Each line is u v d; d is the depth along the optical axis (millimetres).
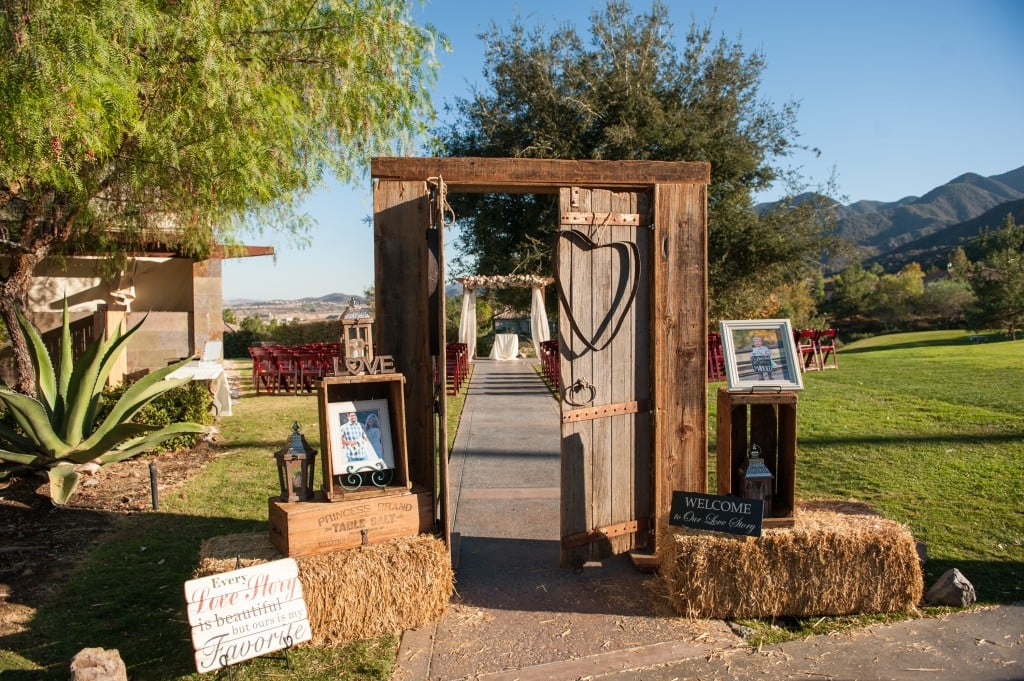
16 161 5074
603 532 4480
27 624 3805
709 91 18031
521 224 18594
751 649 3383
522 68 17984
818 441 7672
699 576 3672
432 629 3656
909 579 3695
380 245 4227
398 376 3928
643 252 4531
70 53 4895
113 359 6695
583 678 3150
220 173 6609
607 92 17281
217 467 7195
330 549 3717
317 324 29391
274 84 6914
